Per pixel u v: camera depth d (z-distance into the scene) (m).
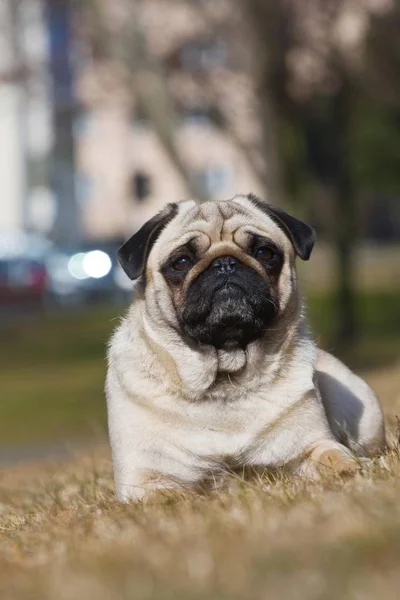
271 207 6.85
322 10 21.86
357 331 27.09
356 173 29.72
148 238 6.66
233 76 23.31
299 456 6.37
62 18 26.09
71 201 52.97
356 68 22.70
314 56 23.22
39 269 37.97
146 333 6.49
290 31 21.39
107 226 53.53
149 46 20.88
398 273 42.31
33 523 6.03
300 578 3.55
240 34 21.61
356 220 27.95
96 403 19.66
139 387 6.46
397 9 21.92
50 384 22.81
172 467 6.37
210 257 6.40
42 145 51.94
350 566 3.62
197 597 3.51
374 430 7.48
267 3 20.50
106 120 52.75
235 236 6.52
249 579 3.61
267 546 4.02
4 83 26.19
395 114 27.64
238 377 6.35
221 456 6.32
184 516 5.00
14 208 52.16
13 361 27.58
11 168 51.94
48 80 26.12
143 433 6.42
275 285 6.52
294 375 6.46
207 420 6.35
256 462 6.36
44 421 17.95
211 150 45.06
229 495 5.50
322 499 4.90
